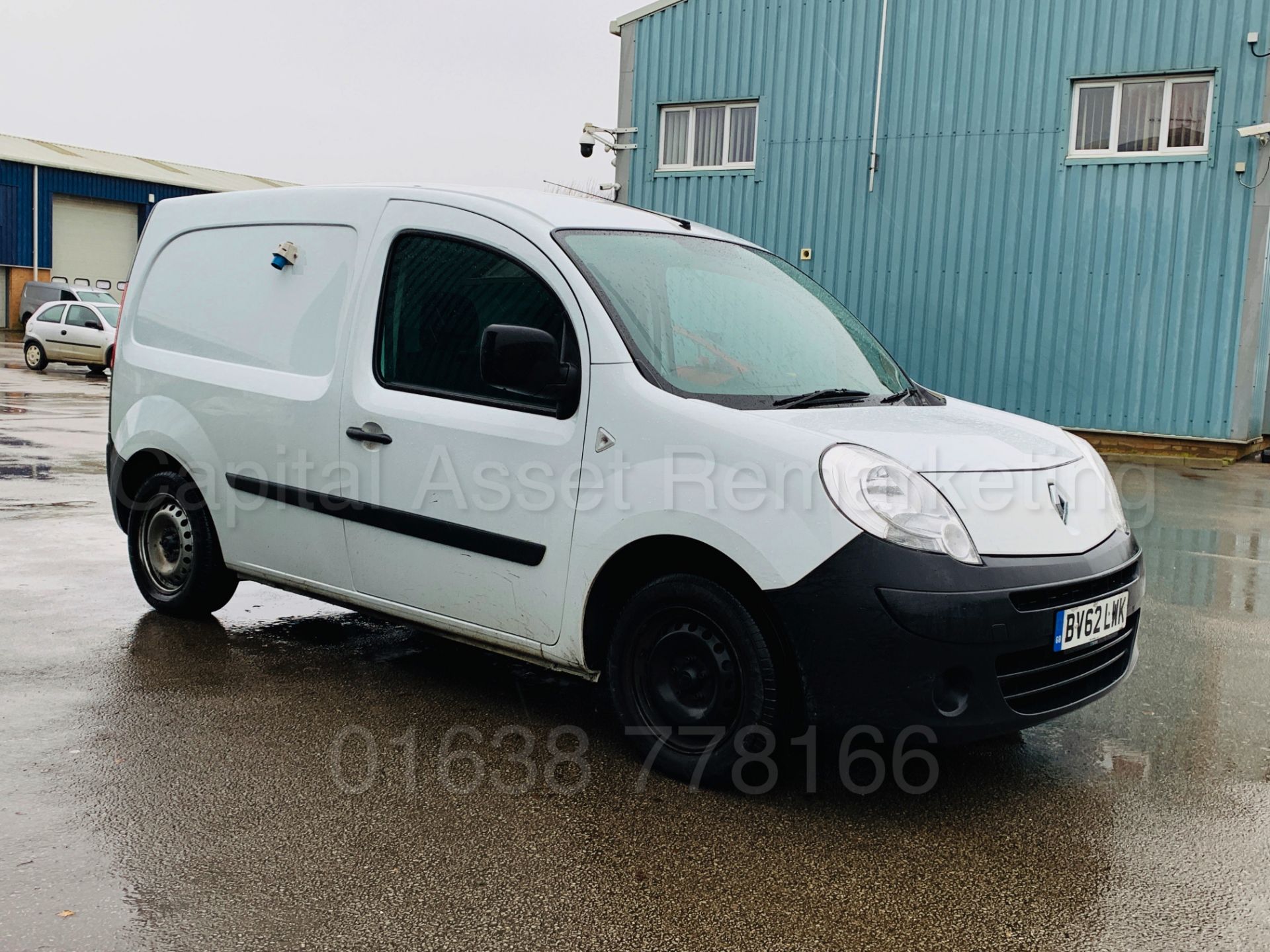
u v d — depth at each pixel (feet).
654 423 11.16
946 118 49.55
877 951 8.29
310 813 10.30
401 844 9.73
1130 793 11.54
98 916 8.36
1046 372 48.60
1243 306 45.16
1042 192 48.14
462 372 12.85
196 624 16.60
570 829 10.19
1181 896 9.29
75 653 14.87
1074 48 47.11
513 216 12.75
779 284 14.49
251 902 8.64
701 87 54.39
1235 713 14.21
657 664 11.47
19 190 133.69
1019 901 9.13
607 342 11.60
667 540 11.07
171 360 16.14
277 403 14.49
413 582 13.25
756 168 53.52
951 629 9.91
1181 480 39.06
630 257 12.86
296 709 13.10
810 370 12.95
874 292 51.49
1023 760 12.41
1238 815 11.03
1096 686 11.50
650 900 8.93
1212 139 45.14
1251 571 23.44
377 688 14.02
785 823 10.52
